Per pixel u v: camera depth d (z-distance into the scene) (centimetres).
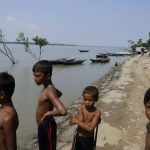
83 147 187
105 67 2011
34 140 318
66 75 1459
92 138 190
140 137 319
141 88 682
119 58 3350
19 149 302
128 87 686
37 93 869
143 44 3691
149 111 116
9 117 126
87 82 1201
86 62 2434
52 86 167
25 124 516
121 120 379
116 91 609
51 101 163
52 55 4125
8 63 2144
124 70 1214
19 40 2245
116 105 466
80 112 192
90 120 188
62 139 300
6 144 126
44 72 164
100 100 496
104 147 285
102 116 391
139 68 1298
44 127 164
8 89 130
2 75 131
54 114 161
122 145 292
